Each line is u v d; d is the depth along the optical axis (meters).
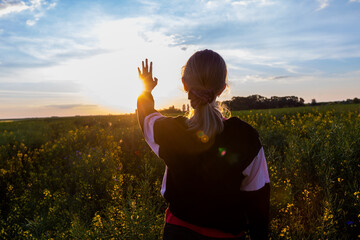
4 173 5.49
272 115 11.31
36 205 3.75
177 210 1.20
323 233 2.20
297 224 2.41
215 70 1.09
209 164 1.11
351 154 3.53
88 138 8.86
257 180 1.12
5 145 9.08
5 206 4.17
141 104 1.41
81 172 4.86
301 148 4.18
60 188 4.55
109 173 4.66
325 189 3.03
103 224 2.48
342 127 4.91
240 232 1.19
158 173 4.82
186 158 1.15
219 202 1.11
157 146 1.25
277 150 5.20
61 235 2.64
